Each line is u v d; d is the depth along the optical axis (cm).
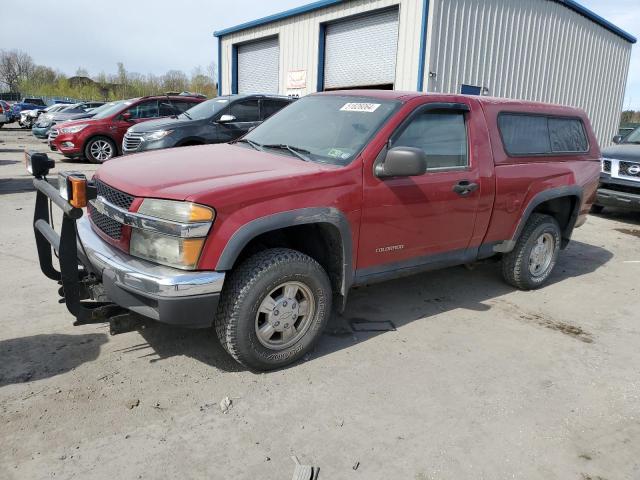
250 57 1944
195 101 1473
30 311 409
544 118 503
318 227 357
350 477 252
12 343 358
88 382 317
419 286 521
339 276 363
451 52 1307
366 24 1446
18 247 570
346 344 387
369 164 358
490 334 418
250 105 1033
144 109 1399
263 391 319
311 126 412
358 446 274
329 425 290
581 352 395
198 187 303
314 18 1587
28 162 382
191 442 270
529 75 1525
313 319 350
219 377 332
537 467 266
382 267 388
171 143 952
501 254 513
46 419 280
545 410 316
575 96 1719
